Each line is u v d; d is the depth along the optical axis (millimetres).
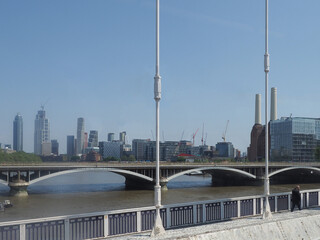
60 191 78625
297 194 19422
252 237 13016
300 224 14828
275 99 199375
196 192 80438
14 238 11328
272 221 14188
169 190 85125
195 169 89188
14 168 67938
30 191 77938
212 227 13148
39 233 13078
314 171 113000
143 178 81875
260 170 103312
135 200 63688
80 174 181750
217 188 91688
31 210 50781
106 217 13359
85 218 12828
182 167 88062
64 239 12281
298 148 176750
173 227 15125
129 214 14086
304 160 178000
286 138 180125
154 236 12570
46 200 62156
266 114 18875
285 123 181750
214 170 98750
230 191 83312
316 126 183375
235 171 95375
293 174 128250
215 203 16703
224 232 12516
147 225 14578
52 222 12094
